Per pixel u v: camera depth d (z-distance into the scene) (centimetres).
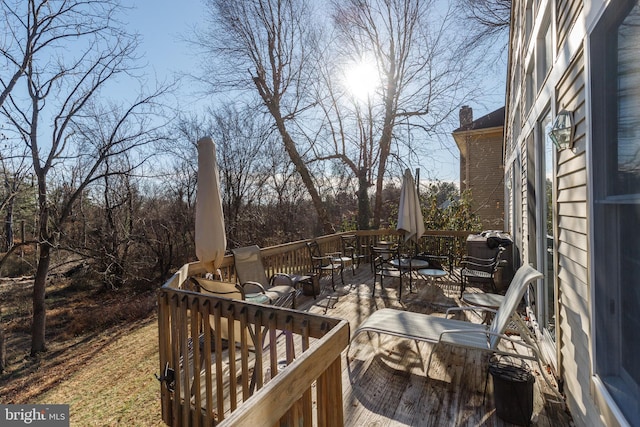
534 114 344
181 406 258
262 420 104
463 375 273
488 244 561
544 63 332
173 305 259
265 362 312
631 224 134
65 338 908
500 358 300
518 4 532
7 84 791
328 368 160
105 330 923
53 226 943
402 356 308
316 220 1434
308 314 190
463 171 1494
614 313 151
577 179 195
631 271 134
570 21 208
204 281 325
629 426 131
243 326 215
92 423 361
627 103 135
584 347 187
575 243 201
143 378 477
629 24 132
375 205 1248
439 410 228
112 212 1264
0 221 970
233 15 1130
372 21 1167
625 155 138
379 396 246
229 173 1303
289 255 591
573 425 210
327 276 683
